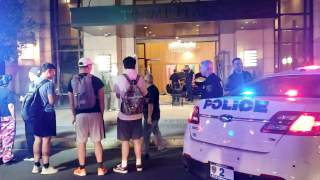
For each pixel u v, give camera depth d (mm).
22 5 11266
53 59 16891
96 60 15867
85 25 13242
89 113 6652
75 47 16844
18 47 11852
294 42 15438
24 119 7980
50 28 16734
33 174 6914
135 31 15109
